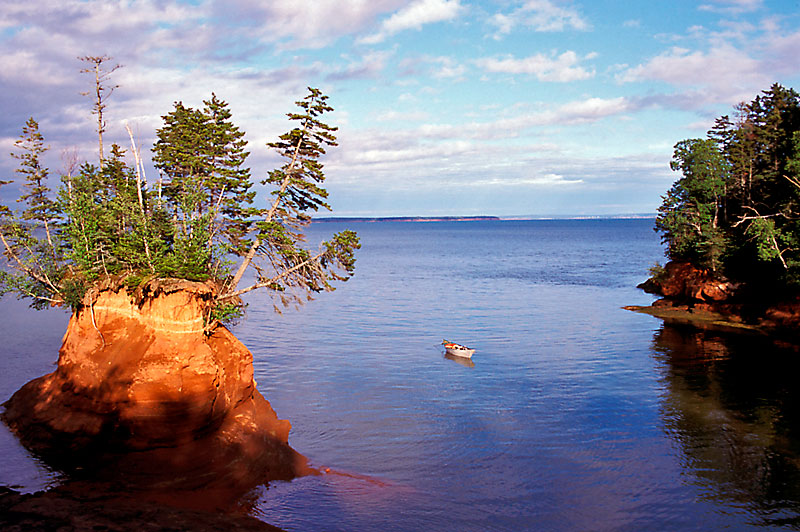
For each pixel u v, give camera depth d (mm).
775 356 49469
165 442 25812
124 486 23609
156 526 19172
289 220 33969
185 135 36938
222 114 37500
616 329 62625
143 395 25859
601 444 30766
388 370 45438
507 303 82125
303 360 48406
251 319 68938
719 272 70562
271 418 31562
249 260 34281
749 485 25938
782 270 59969
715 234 71000
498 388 40844
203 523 20141
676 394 39312
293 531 21594
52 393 29188
